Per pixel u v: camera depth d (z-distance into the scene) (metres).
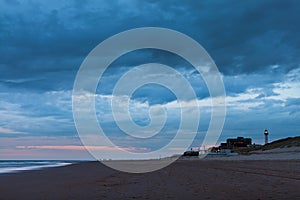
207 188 16.23
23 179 25.16
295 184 17.02
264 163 40.12
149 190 15.97
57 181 22.78
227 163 45.09
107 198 13.62
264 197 13.16
